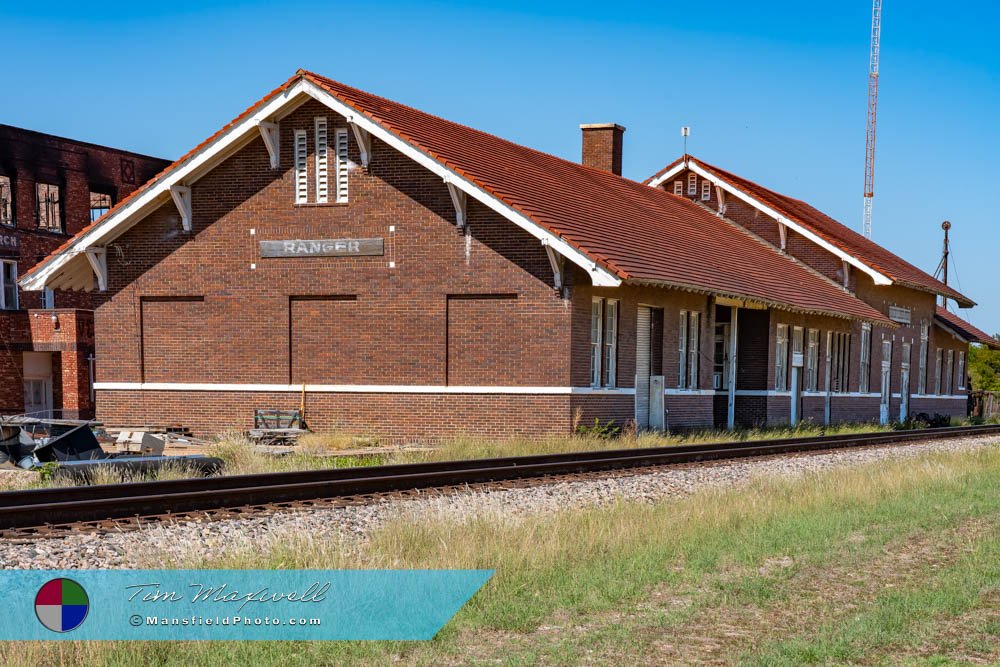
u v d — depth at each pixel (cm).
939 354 5331
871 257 4462
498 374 2464
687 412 2988
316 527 1230
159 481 1473
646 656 780
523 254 2441
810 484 1678
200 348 2672
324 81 2545
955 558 1122
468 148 2723
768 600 937
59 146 3719
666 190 4475
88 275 2869
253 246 2633
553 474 1839
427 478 1634
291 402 2606
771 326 3388
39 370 3534
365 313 2559
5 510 1208
